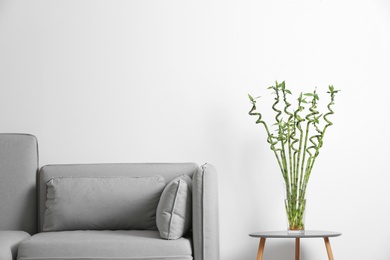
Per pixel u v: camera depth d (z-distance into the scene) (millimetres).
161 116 4465
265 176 4410
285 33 4461
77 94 4484
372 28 4449
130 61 4488
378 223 4383
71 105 4484
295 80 4438
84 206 3996
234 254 4402
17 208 4207
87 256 3506
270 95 4434
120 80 4484
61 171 4234
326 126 4223
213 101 4453
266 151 4414
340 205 4395
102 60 4492
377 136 4410
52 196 4066
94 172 4227
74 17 4500
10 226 4191
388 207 4387
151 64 4484
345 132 4410
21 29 4508
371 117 4414
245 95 4445
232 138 4434
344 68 4434
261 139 4418
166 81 4477
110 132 4469
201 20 4484
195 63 4473
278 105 4426
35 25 4508
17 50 4500
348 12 4457
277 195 4398
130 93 4480
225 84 4457
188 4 4488
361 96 4422
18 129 4480
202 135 4445
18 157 4262
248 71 4457
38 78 4492
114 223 4008
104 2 4496
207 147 4438
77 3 4504
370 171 4402
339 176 4402
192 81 4469
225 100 4449
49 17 4508
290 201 4031
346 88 4426
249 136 4426
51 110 4480
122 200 4000
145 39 4492
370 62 4434
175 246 3516
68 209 3994
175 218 3594
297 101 4422
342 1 4469
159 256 3500
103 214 3988
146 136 4461
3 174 4230
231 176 4422
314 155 4172
